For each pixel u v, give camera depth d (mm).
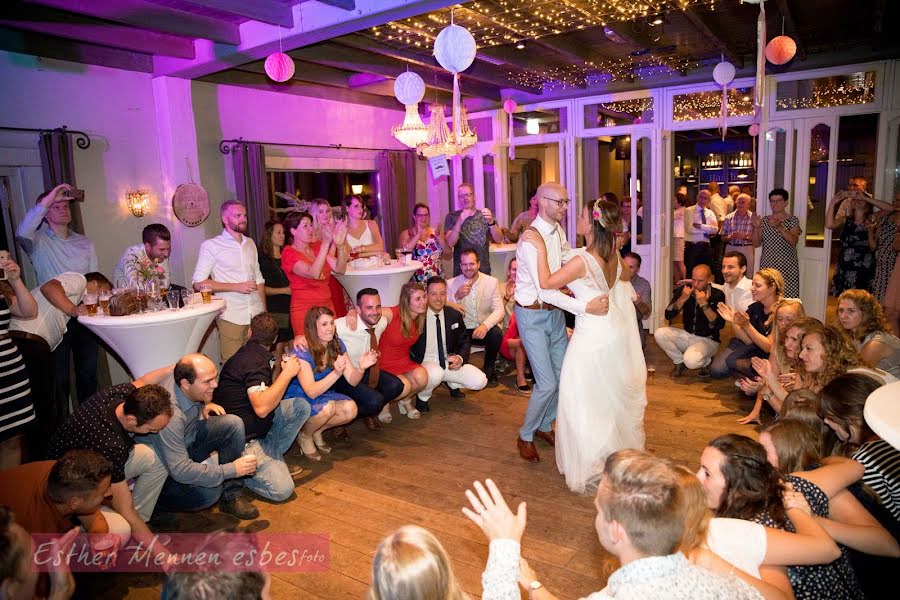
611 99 7191
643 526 1239
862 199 5895
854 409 2074
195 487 3104
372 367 4172
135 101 5180
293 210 6711
